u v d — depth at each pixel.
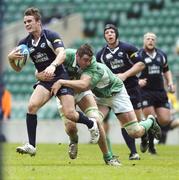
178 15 74.44
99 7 76.75
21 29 70.44
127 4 76.62
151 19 74.56
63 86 26.00
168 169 25.58
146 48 38.03
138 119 34.09
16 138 54.12
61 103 26.34
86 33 75.44
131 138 31.59
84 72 25.92
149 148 36.31
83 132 53.44
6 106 54.47
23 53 26.36
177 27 73.38
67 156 33.03
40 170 24.22
